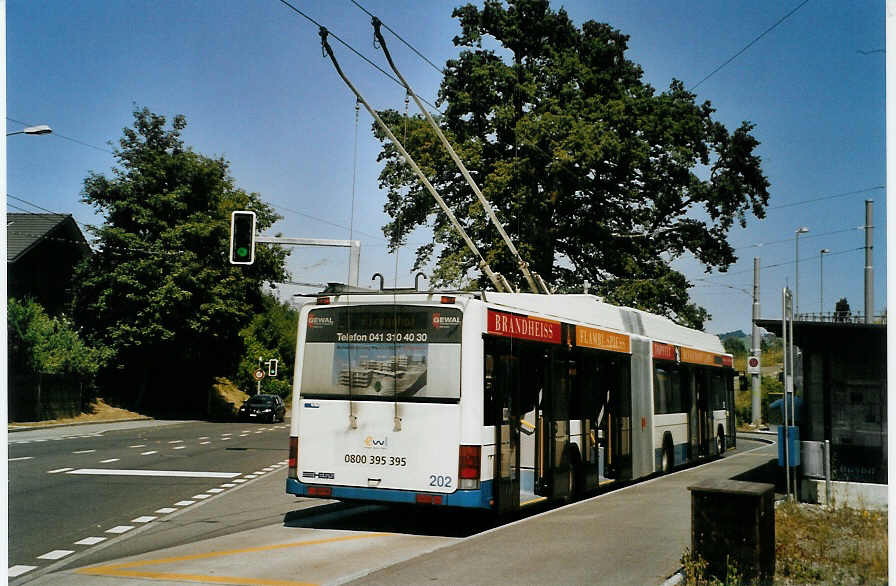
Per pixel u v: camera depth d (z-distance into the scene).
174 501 14.11
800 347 13.32
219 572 8.25
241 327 46.59
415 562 8.29
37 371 36.97
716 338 25.05
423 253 34.50
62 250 45.78
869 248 22.33
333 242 19.45
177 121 46.56
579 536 9.80
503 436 11.08
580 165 32.03
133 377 48.62
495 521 12.36
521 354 11.88
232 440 29.59
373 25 12.01
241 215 17.56
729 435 25.23
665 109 33.72
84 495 14.38
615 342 15.84
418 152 32.50
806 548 8.49
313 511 13.17
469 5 35.56
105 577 8.02
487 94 33.94
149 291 43.59
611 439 15.47
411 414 10.68
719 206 34.12
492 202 32.69
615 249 35.38
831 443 12.95
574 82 34.62
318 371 11.24
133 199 44.28
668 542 9.38
